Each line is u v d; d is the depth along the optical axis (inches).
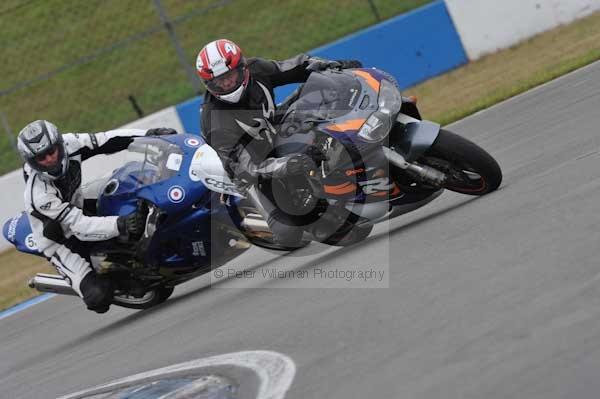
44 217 1026.1
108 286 1064.2
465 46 2204.7
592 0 2204.7
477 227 808.9
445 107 1894.7
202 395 618.8
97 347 981.8
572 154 983.0
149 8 2780.5
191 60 2628.0
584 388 434.9
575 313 525.3
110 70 2672.2
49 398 808.9
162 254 1045.8
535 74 1829.5
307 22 2635.3
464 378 494.6
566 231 689.0
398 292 706.8
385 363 559.2
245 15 2731.3
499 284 626.8
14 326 1320.1
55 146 991.0
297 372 601.0
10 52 2746.1
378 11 2596.0
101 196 1042.1
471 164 892.0
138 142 1051.9
